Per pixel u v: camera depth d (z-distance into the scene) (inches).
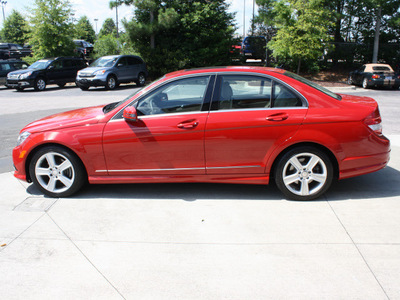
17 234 141.9
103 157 170.6
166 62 915.4
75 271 116.8
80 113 188.1
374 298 100.3
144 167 170.2
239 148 163.8
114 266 119.0
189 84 167.3
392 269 113.4
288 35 764.0
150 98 169.5
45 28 952.3
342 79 893.2
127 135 167.0
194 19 925.2
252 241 132.6
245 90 164.7
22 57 1087.0
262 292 104.1
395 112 430.0
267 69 171.2
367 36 957.8
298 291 104.0
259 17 821.9
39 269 118.3
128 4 889.5
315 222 145.9
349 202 164.6
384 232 136.3
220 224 146.6
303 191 166.1
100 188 191.0
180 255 124.6
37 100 585.0
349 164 163.8
